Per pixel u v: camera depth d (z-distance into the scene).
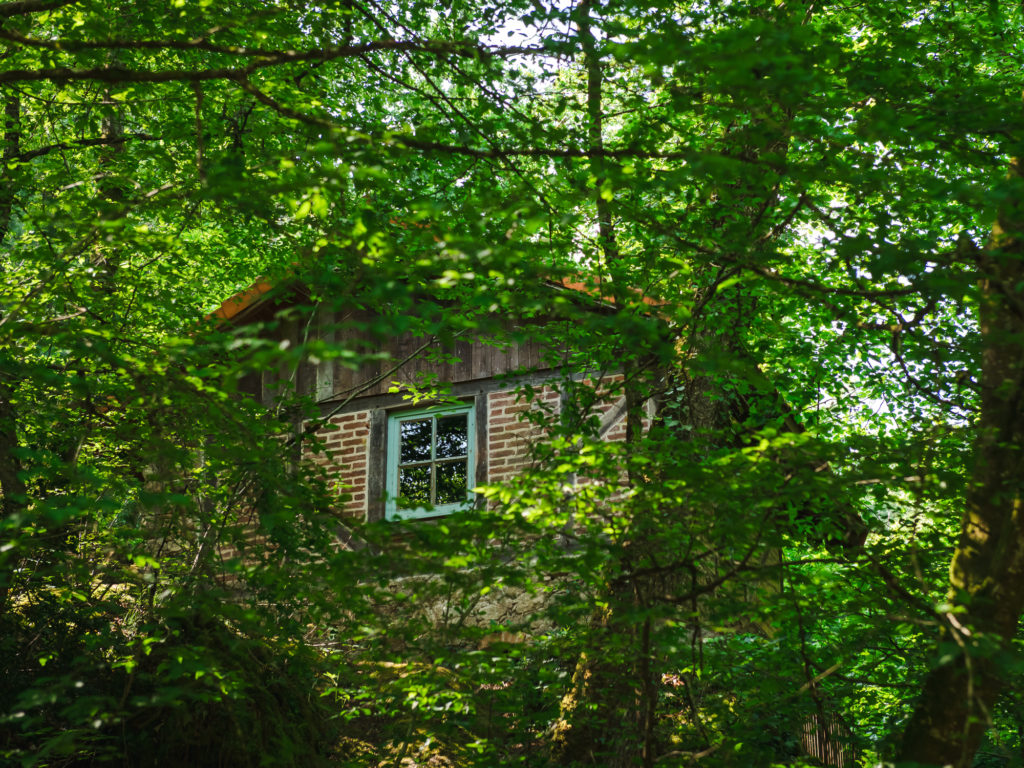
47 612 6.23
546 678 5.62
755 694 5.32
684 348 6.36
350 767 6.34
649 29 5.17
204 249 8.98
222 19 5.34
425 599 4.64
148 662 6.21
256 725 5.98
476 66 5.35
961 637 3.46
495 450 10.79
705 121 5.62
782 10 5.52
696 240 5.29
